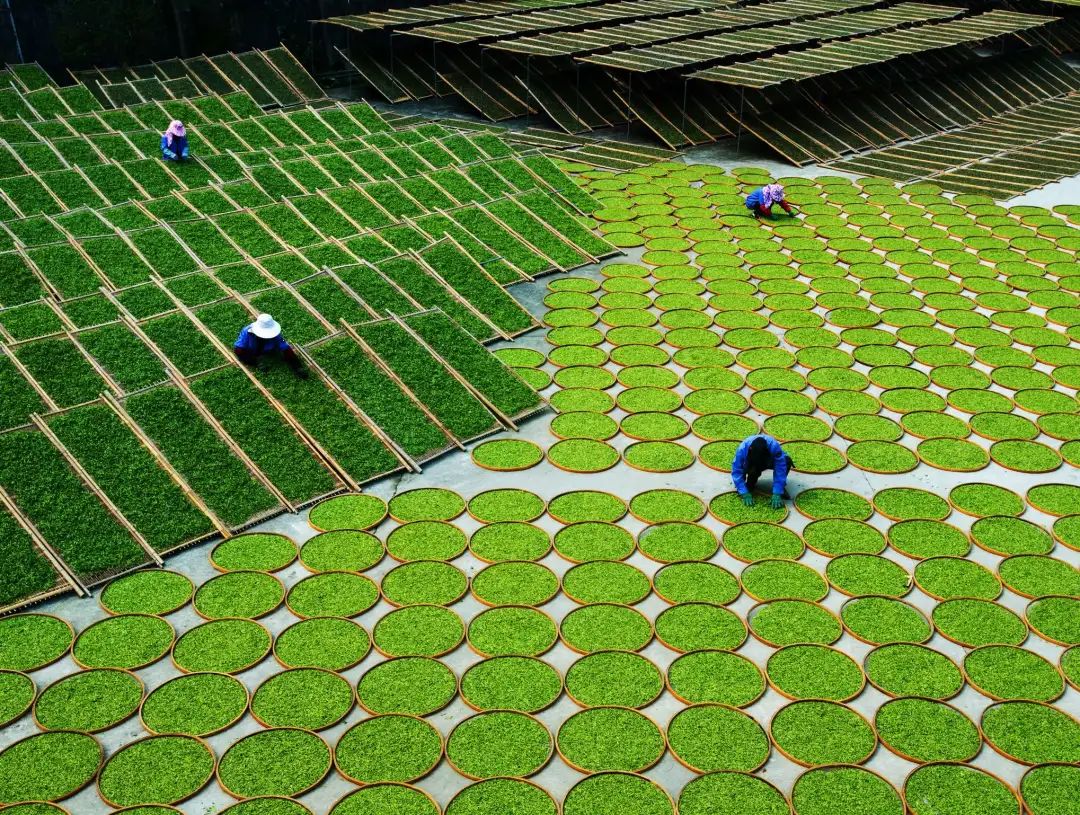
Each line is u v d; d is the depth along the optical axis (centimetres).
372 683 1187
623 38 3722
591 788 1052
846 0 4734
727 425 1736
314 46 4075
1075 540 1443
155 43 3644
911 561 1415
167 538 1397
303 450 1580
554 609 1320
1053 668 1220
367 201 2480
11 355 1623
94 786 1049
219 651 1224
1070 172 3127
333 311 1894
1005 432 1723
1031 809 1030
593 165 3162
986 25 4178
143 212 2289
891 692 1185
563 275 2359
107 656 1209
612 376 1898
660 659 1239
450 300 2073
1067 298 2242
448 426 1684
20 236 2106
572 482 1584
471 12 4131
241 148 2853
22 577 1296
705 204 2836
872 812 1023
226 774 1059
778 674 1207
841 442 1700
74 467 1445
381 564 1391
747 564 1402
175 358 1688
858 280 2364
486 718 1140
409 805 1027
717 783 1057
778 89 3616
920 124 3634
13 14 3291
